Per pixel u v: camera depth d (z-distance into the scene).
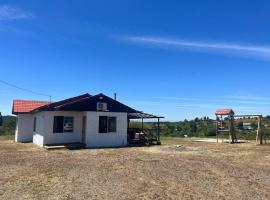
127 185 10.48
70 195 9.12
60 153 19.88
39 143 25.52
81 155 18.75
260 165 14.99
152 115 27.77
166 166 14.47
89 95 27.36
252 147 24.72
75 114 25.48
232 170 13.47
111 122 25.47
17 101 30.78
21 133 29.83
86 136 24.27
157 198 8.88
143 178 11.66
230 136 30.14
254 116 28.69
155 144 27.30
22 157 17.67
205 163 15.51
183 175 12.27
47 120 24.28
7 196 8.97
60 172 12.80
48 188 9.98
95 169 13.57
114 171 13.09
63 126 24.97
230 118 30.22
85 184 10.59
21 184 10.54
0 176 11.91
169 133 44.59
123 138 25.86
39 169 13.51
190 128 47.47
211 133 40.91
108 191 9.65
